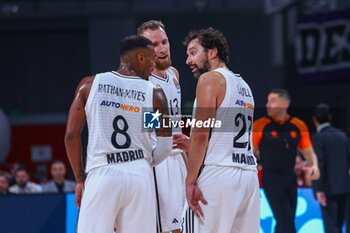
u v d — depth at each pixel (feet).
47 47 145.28
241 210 39.19
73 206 63.46
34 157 144.46
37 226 62.90
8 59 145.79
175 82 48.93
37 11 140.26
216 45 39.93
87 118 39.29
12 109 145.79
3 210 62.85
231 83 38.63
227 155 38.34
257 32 136.98
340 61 123.65
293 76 130.52
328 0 128.47
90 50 137.90
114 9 138.21
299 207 65.62
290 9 128.26
